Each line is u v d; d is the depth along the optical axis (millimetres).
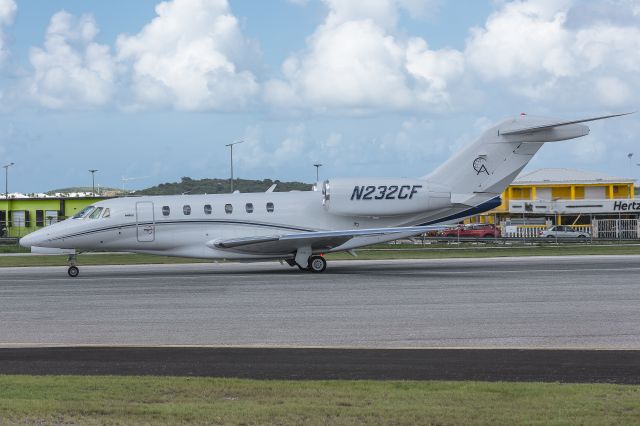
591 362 17672
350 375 16594
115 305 30484
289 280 40594
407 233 46031
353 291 34469
